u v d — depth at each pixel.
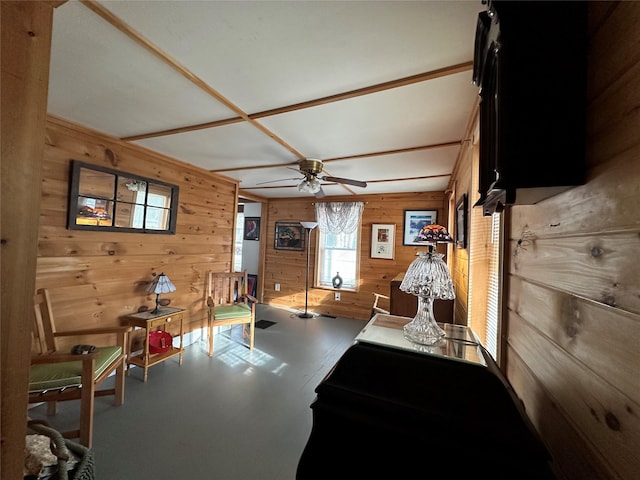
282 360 2.99
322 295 5.00
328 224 4.92
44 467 1.10
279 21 1.07
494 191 0.70
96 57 1.32
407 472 0.70
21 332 0.65
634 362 0.44
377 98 1.60
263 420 1.99
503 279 1.08
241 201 5.86
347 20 1.05
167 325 3.13
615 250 0.49
